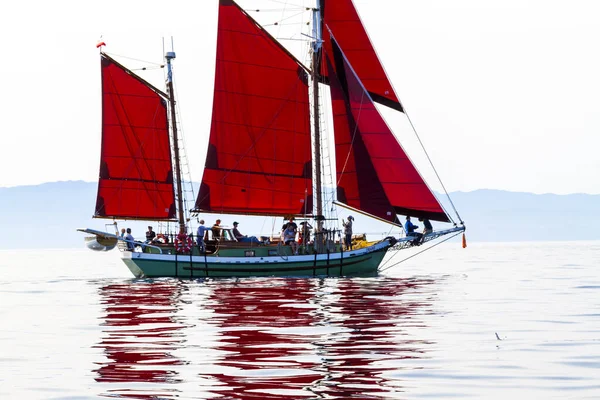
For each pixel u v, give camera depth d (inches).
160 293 3225.9
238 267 4045.3
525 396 1321.4
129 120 4392.2
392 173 4165.8
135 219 4411.9
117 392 1360.7
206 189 4234.7
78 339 1961.1
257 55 4200.3
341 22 4234.7
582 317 2313.0
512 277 4163.4
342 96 4173.2
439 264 6028.5
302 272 4074.8
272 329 2071.9
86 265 7219.5
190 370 1533.0
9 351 1784.0
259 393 1343.5
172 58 4431.6
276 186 4239.7
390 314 2393.0
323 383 1416.1
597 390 1358.3
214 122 4215.1
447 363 1590.8
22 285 4035.4
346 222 4175.7
